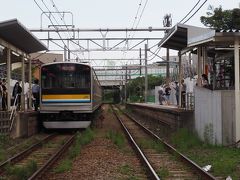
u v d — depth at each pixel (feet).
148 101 199.82
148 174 35.70
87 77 76.18
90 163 41.37
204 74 59.21
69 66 76.13
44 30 93.56
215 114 50.34
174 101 118.93
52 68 76.13
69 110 75.77
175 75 142.51
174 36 67.51
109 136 66.39
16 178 33.55
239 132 48.01
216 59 71.72
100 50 115.75
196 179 33.45
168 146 51.52
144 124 103.14
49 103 75.72
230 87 56.85
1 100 62.34
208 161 40.81
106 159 44.14
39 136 70.54
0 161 42.70
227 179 31.86
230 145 47.98
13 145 56.70
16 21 52.39
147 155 47.44
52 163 40.60
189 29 57.88
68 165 38.78
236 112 47.98
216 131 50.19
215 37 48.62
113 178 33.81
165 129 75.36
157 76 251.19
